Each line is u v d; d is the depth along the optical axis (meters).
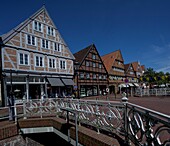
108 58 41.56
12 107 8.03
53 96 22.05
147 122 3.24
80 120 6.64
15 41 17.70
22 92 18.11
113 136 4.92
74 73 26.52
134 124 3.87
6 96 16.25
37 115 8.60
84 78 28.61
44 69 20.81
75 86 25.11
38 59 20.25
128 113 4.21
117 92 39.50
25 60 18.72
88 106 6.21
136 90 26.41
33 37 19.98
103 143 4.42
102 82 33.97
